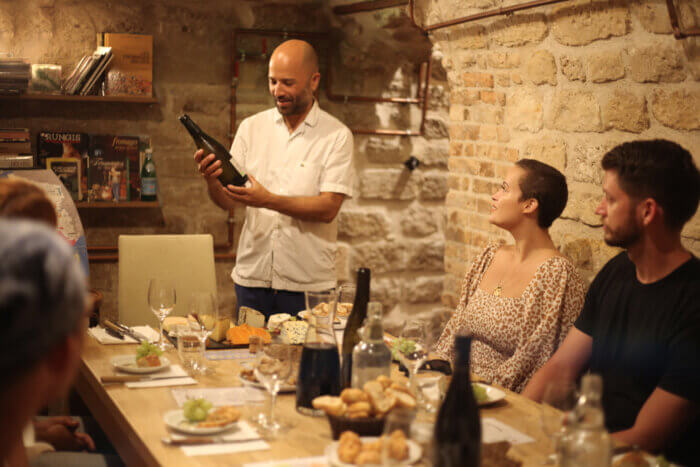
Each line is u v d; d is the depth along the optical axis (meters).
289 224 3.15
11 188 1.54
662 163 1.74
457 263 3.79
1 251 0.64
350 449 1.29
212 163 2.96
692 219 2.27
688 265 1.78
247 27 4.36
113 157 4.11
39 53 4.02
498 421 1.64
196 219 4.38
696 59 2.28
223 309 4.47
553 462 1.38
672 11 2.29
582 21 2.73
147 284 3.06
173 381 1.86
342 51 4.52
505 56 3.23
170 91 4.27
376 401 1.45
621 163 1.79
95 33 4.11
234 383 1.87
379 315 1.60
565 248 2.90
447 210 3.85
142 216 4.29
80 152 4.06
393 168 4.74
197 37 4.28
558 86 2.91
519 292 2.39
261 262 3.19
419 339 1.70
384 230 4.77
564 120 2.89
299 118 3.19
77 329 0.70
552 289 2.32
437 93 4.77
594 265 2.75
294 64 3.03
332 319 1.70
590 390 1.20
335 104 4.58
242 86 4.38
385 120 4.70
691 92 2.32
